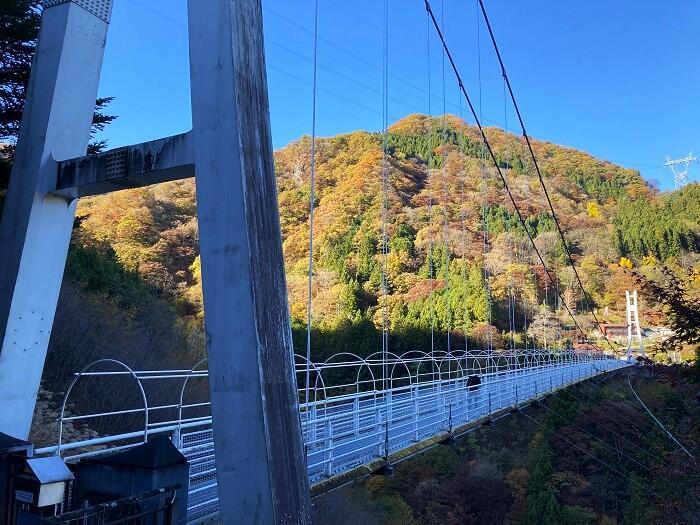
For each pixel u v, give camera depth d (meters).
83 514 2.22
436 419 10.90
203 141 2.92
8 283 3.54
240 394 2.65
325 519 12.67
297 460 2.82
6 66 10.14
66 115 3.79
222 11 2.95
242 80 2.95
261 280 2.79
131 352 14.29
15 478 2.73
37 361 3.61
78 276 16.06
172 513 2.58
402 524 17.16
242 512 2.56
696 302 5.62
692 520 9.95
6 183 9.43
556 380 23.12
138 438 10.20
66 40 3.83
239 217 2.76
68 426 8.65
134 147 3.34
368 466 7.24
